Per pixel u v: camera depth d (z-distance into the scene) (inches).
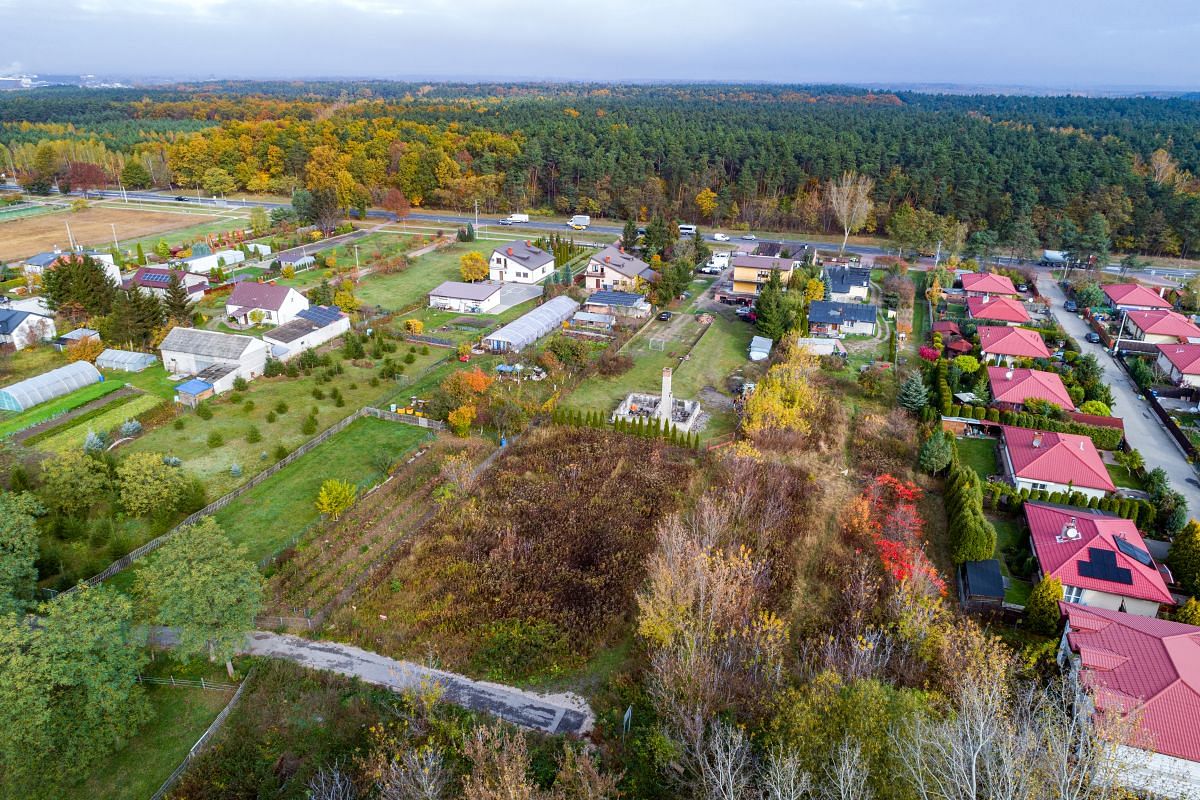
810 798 1049.5
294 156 6663.4
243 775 1242.0
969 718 1031.0
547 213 6348.4
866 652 1343.5
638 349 3314.5
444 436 2453.2
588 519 2004.2
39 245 4781.0
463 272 4192.9
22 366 2871.6
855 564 1829.5
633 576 1777.8
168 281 3668.8
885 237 5590.6
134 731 1280.8
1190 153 6151.6
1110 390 2824.8
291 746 1301.7
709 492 2121.1
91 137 7534.5
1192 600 1560.0
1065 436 2246.6
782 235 5669.3
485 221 6033.5
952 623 1552.7
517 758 1141.1
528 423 2536.9
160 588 1408.7
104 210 6018.7
